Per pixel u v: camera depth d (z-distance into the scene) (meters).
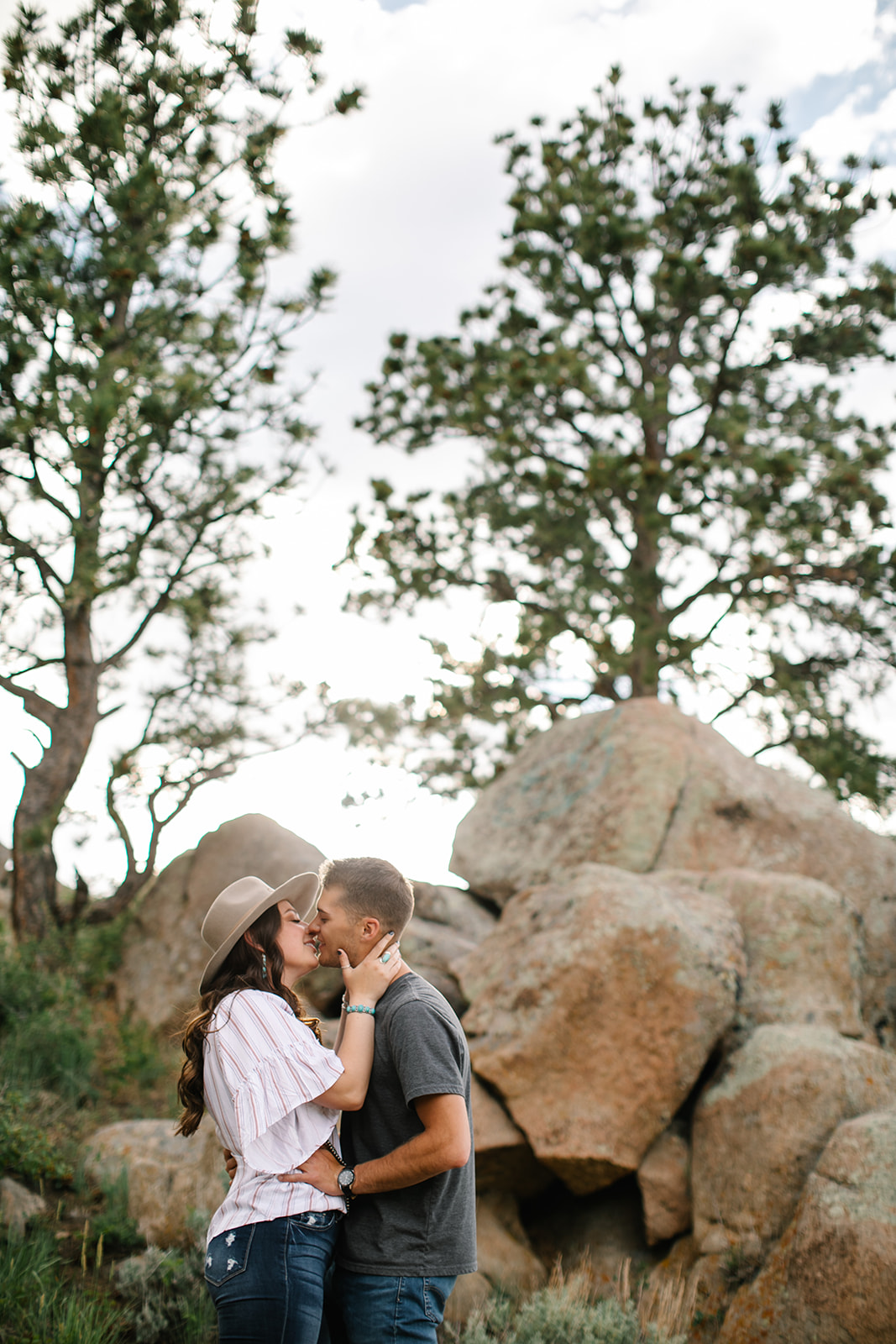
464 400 13.41
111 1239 5.48
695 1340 4.59
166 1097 7.74
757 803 8.30
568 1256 5.46
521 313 13.37
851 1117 4.93
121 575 9.22
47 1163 6.01
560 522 13.32
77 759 9.86
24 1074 7.21
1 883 10.73
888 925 7.30
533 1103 5.53
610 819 8.38
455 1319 4.91
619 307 13.63
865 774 11.94
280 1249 2.78
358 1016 3.02
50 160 8.65
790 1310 4.23
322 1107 2.95
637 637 12.11
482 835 9.47
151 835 10.24
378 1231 2.86
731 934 6.29
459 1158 2.78
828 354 12.82
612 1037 5.60
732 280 12.59
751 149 12.55
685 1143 5.45
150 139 9.28
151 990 9.10
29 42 8.66
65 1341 4.26
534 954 6.07
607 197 13.03
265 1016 2.99
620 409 13.23
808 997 6.10
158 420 8.73
